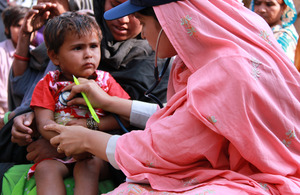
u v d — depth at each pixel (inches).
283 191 50.7
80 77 71.7
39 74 90.3
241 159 53.6
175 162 53.5
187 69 61.1
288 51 104.7
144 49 83.8
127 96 76.7
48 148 68.5
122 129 74.2
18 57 92.7
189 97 52.5
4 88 135.3
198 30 54.6
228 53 52.6
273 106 52.1
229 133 50.5
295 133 54.0
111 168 69.6
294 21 113.3
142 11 60.4
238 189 49.4
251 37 55.9
